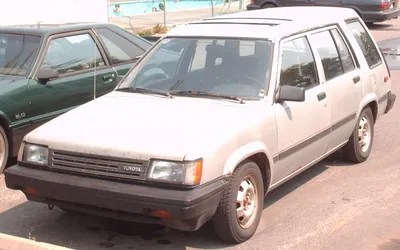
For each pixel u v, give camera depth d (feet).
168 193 13.78
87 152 14.71
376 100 22.98
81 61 24.27
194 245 15.76
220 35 18.62
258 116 16.12
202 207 13.85
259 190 16.25
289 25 19.04
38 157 15.46
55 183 14.80
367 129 22.97
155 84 18.28
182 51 18.83
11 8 54.80
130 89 18.37
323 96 19.19
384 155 23.85
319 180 21.02
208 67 18.12
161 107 16.63
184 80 18.01
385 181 20.72
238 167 15.26
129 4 92.84
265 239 16.11
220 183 14.43
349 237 16.20
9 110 21.20
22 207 18.74
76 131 15.53
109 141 14.76
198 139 14.52
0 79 22.06
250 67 17.56
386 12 67.51
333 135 20.06
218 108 16.37
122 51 26.16
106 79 24.90
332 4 69.05
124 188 14.06
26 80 21.97
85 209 14.96
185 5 100.78
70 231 16.79
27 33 23.80
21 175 15.38
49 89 22.61
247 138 15.51
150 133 14.93
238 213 15.53
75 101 23.73
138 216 14.37
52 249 12.62
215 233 15.58
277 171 17.03
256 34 18.17
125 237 16.34
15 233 16.71
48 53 23.20
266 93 16.87
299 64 18.65
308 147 18.48
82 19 61.62
